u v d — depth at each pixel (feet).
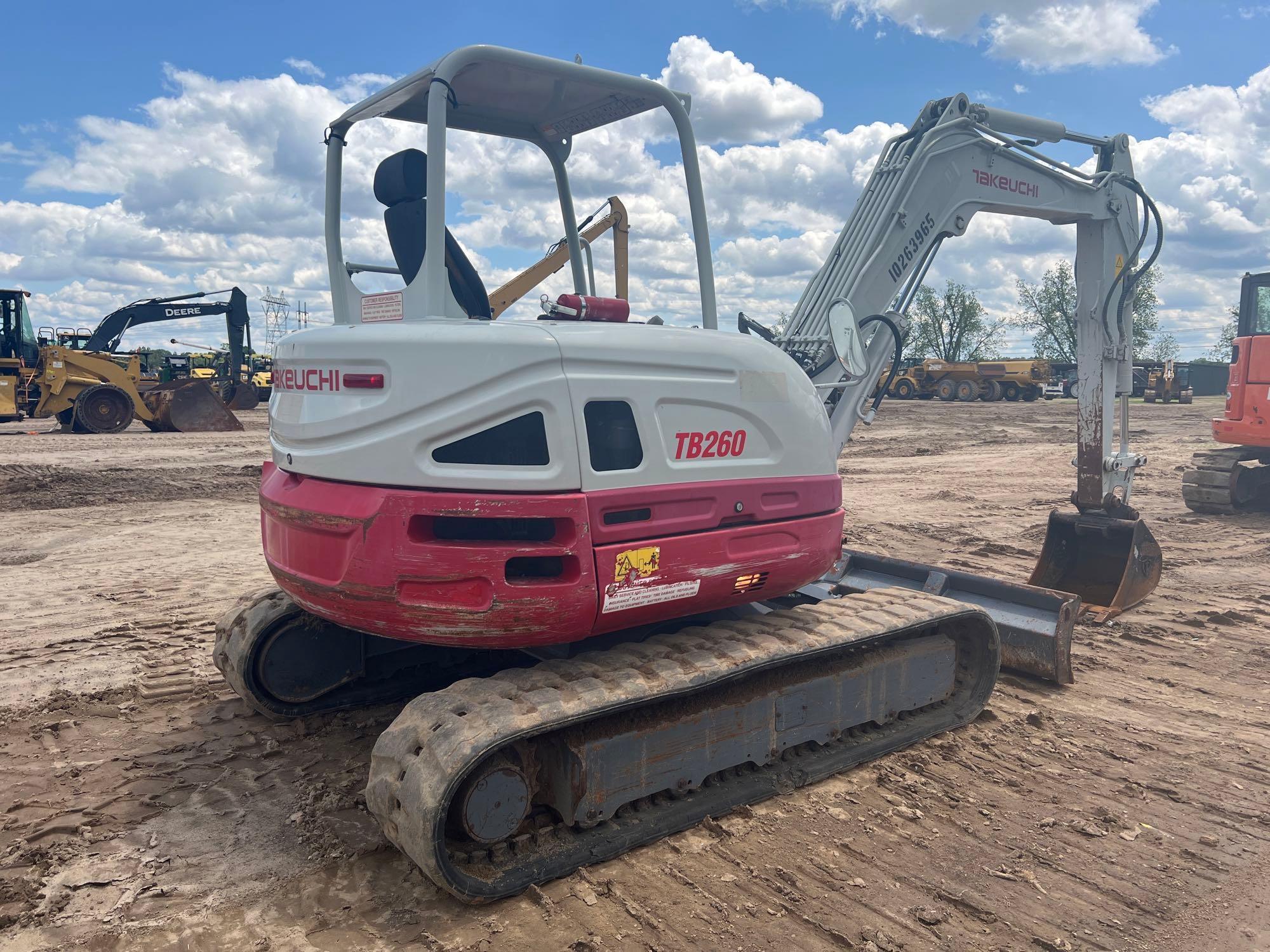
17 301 68.54
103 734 14.11
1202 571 26.27
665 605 11.45
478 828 9.74
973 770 13.30
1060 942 9.22
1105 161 21.81
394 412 10.31
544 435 10.44
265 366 116.06
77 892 9.88
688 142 13.51
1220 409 108.78
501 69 12.61
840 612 13.92
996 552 29.07
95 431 66.95
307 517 10.85
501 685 10.57
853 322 16.56
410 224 13.33
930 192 18.06
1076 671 17.75
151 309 85.30
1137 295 22.17
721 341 12.05
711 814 11.51
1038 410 105.50
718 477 11.82
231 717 14.76
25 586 23.43
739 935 9.21
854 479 47.24
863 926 9.41
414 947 8.98
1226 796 12.62
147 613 20.88
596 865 10.46
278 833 11.19
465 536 10.44
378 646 15.24
